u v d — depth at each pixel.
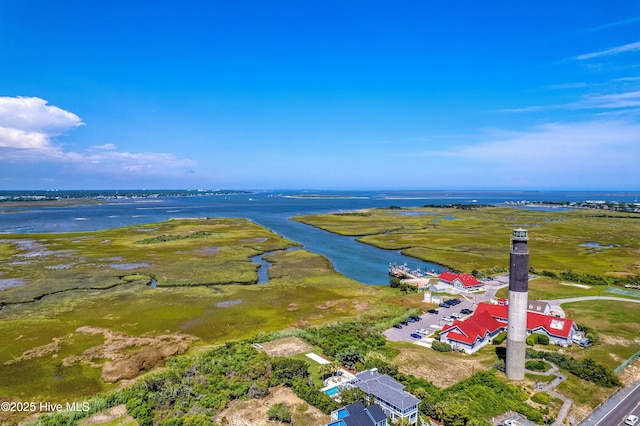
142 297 94.56
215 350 64.38
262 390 51.97
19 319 79.75
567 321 70.94
